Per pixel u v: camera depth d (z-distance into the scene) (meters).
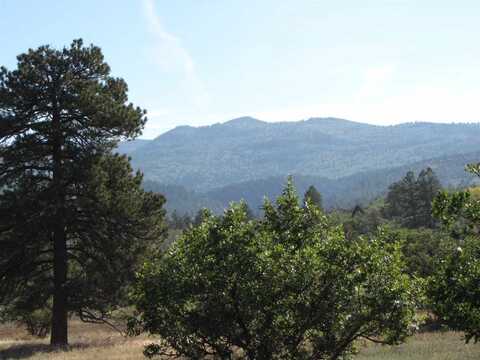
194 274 10.19
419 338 26.03
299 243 10.76
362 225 71.31
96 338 31.52
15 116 26.89
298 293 10.03
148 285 10.50
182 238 10.97
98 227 27.70
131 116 28.06
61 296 27.61
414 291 10.25
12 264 27.08
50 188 26.30
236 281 9.98
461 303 9.30
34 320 38.59
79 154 27.88
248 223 10.80
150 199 28.16
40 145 27.59
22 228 25.86
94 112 27.31
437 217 10.10
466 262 9.34
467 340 9.44
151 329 10.59
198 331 10.45
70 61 28.27
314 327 10.25
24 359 22.30
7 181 27.03
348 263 10.12
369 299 9.92
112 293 27.42
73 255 29.16
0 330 46.34
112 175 28.06
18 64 27.36
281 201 11.02
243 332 10.28
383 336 10.71
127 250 27.31
